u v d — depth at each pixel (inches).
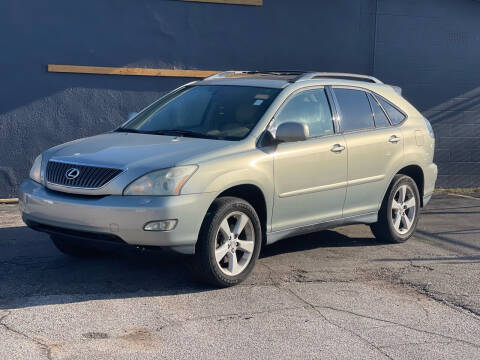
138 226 221.0
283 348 192.9
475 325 217.0
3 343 189.5
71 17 412.8
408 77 474.0
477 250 313.7
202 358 184.2
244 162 244.4
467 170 488.1
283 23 446.9
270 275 262.7
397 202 318.3
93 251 279.0
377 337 203.9
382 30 465.4
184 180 226.8
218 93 283.0
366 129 300.4
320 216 278.7
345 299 237.9
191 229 227.8
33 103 412.8
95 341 193.3
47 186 241.6
